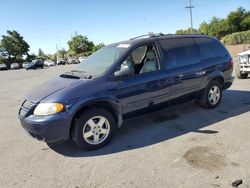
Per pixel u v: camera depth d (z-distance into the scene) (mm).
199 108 6289
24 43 82938
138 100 4832
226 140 4430
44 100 4152
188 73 5492
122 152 4266
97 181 3467
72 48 80438
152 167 3709
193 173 3471
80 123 4250
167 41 5418
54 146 4703
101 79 4469
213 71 5977
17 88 13844
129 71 4535
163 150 4227
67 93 4176
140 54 5012
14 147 4824
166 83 5152
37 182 3561
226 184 3184
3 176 3783
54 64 61125
